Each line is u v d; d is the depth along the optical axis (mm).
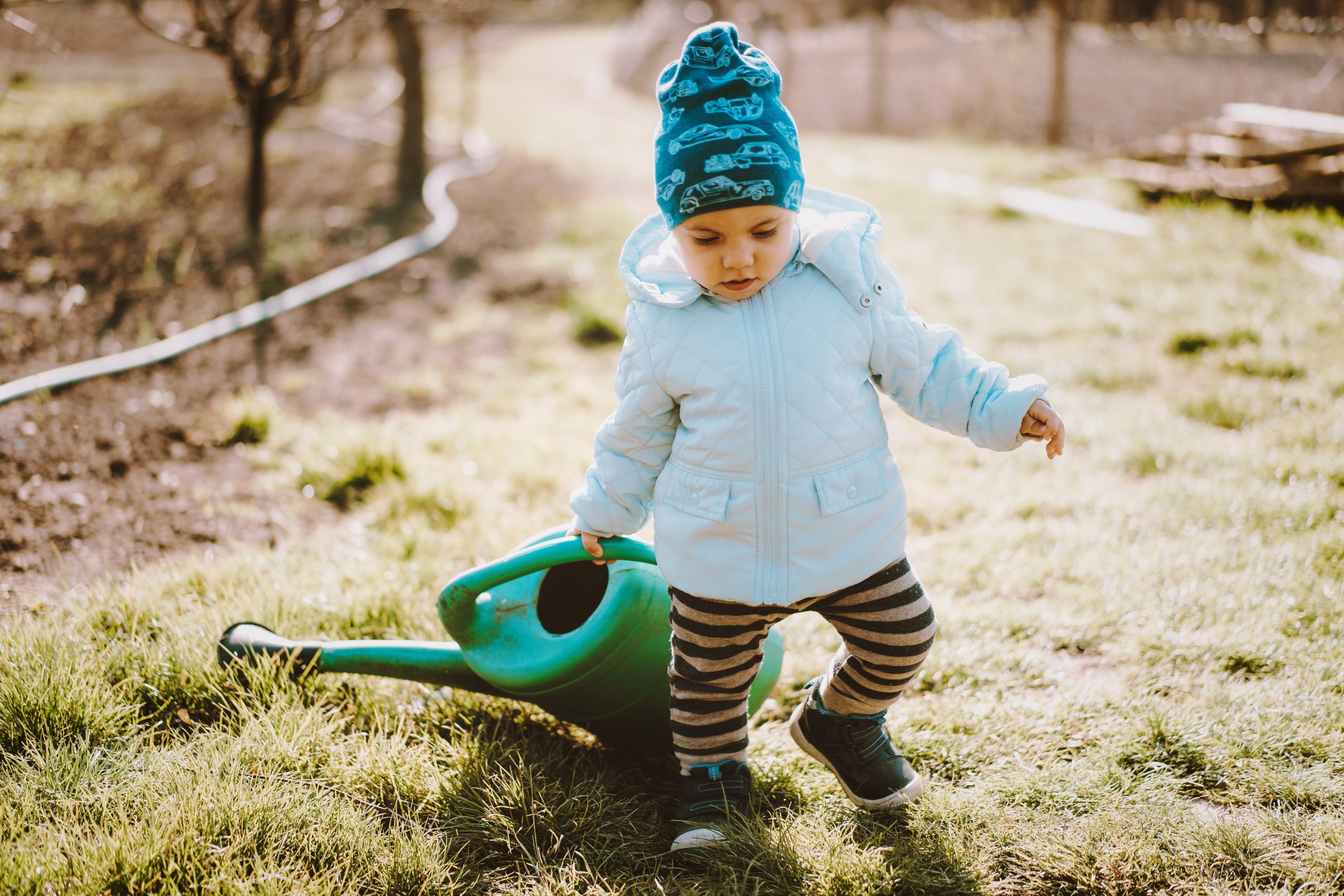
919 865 1952
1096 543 3164
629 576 2174
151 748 2244
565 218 7723
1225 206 7082
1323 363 4414
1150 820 2010
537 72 19938
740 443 1825
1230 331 4828
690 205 1756
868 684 2012
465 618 2279
